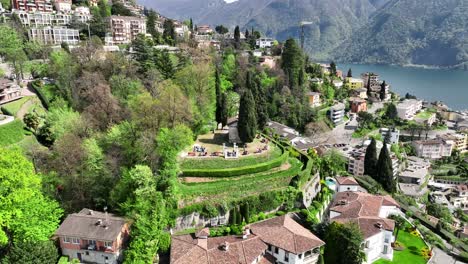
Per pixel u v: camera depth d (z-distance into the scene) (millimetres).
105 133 85562
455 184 165375
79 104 104500
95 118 92750
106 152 77812
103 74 116188
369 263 73000
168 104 81625
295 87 167750
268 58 188000
